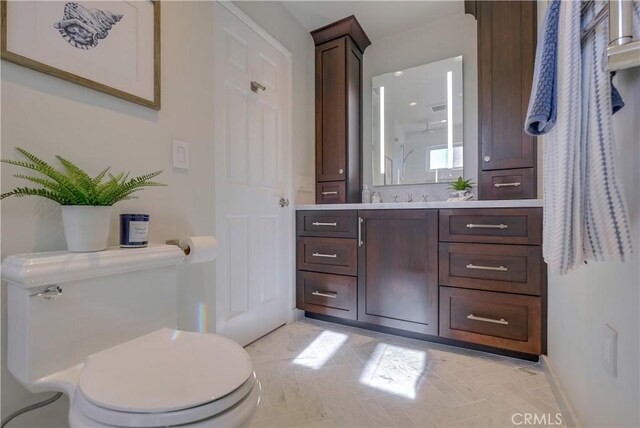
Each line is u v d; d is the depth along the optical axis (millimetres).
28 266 722
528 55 1860
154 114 1220
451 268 1703
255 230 1885
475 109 2256
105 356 763
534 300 1518
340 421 1139
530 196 1836
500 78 1927
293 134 2248
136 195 1151
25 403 847
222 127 1631
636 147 667
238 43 1753
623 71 716
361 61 2627
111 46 1060
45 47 894
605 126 645
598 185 654
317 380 1412
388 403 1244
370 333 1973
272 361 1598
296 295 2229
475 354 1670
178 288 1330
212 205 1505
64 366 771
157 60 1215
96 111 1026
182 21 1351
